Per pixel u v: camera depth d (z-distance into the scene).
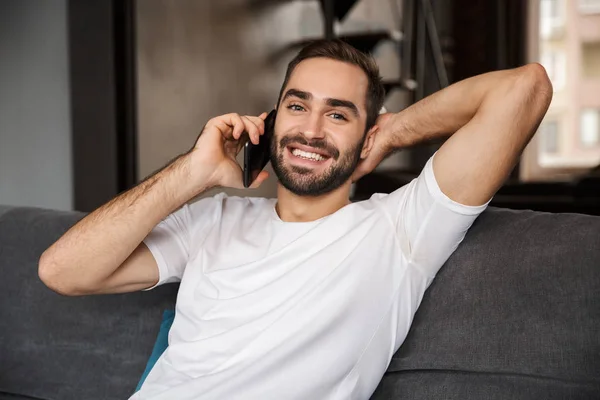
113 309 1.89
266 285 1.56
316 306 1.51
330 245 1.58
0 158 3.98
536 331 1.43
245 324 1.53
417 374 1.55
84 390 1.88
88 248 1.64
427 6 6.41
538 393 1.41
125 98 3.75
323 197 1.72
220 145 1.72
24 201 3.94
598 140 7.08
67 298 1.93
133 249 1.66
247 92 5.12
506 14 7.06
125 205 1.65
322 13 6.11
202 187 1.71
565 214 1.53
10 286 1.98
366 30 6.11
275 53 5.49
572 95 7.10
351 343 1.50
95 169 3.71
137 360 1.85
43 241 1.98
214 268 1.65
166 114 4.17
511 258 1.50
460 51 7.30
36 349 1.94
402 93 6.94
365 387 1.53
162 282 1.76
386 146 1.79
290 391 1.48
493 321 1.48
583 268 1.41
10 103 3.91
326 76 1.70
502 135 1.46
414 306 1.57
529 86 1.48
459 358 1.50
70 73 3.71
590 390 1.38
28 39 3.83
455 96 1.61
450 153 1.50
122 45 3.71
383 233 1.58
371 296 1.52
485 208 1.60
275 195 5.32
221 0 4.71
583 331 1.39
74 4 3.67
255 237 1.69
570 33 7.06
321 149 1.68
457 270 1.56
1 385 1.98
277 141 1.72
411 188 1.61
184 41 4.32
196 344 1.57
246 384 1.49
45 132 3.84
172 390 1.54
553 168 7.16
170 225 1.78
